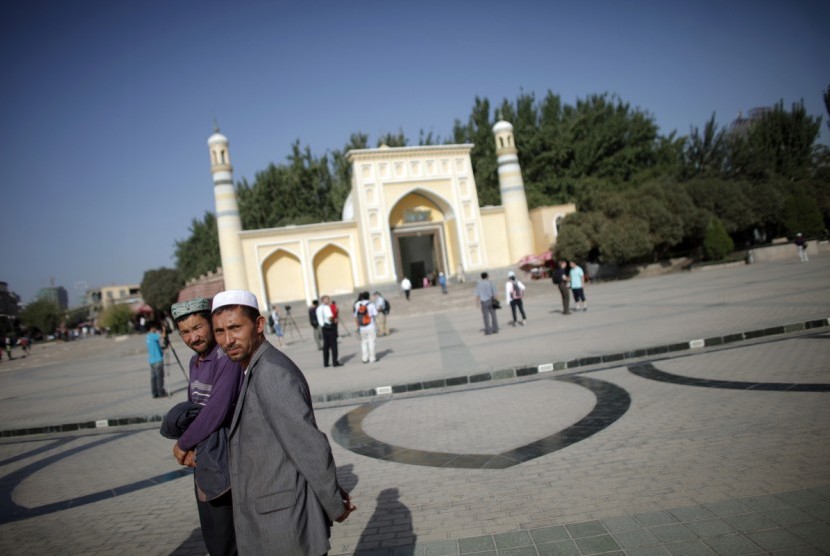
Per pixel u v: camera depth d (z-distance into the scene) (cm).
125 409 823
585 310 1327
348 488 375
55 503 432
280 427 172
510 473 361
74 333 4916
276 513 173
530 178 3459
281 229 2786
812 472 291
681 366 598
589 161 3362
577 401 521
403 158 2912
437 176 2958
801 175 3266
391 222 2989
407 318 1994
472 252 2994
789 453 321
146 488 443
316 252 2841
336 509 173
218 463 203
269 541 171
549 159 3416
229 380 204
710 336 701
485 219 3073
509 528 281
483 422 495
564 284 1284
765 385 471
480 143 3622
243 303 190
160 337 918
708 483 298
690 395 481
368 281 2798
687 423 407
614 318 1075
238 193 4028
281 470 177
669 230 2411
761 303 962
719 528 249
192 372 238
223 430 210
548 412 497
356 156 2836
